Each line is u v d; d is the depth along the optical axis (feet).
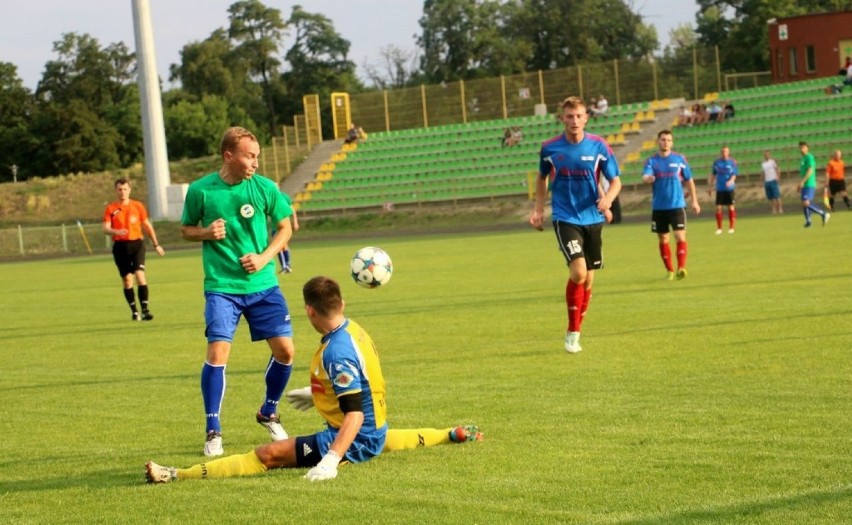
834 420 24.64
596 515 18.12
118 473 23.49
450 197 188.03
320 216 197.16
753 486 19.40
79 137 290.35
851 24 193.26
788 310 44.57
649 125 187.21
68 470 24.06
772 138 165.68
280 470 22.65
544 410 27.78
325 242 153.48
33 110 312.91
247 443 26.43
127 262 59.36
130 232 59.06
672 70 199.72
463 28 327.06
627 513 18.13
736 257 73.61
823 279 55.83
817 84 177.88
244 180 27.45
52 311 68.69
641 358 35.27
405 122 221.66
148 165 195.52
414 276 77.10
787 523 17.06
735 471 20.56
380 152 211.41
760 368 31.91
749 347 35.91
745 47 278.05
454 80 325.62
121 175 238.89
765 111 175.42
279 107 340.59
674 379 31.14
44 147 292.20
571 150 39.32
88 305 72.08
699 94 199.11
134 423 29.53
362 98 225.56
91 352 46.29
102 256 161.48
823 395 27.58
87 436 27.99
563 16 320.70
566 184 39.37
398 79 345.51
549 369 34.37
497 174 189.26
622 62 203.10
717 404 27.20
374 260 29.12
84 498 21.27
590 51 320.09
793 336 37.63
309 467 22.72
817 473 20.07
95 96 353.31
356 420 21.94
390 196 194.59
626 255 83.15
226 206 27.09
